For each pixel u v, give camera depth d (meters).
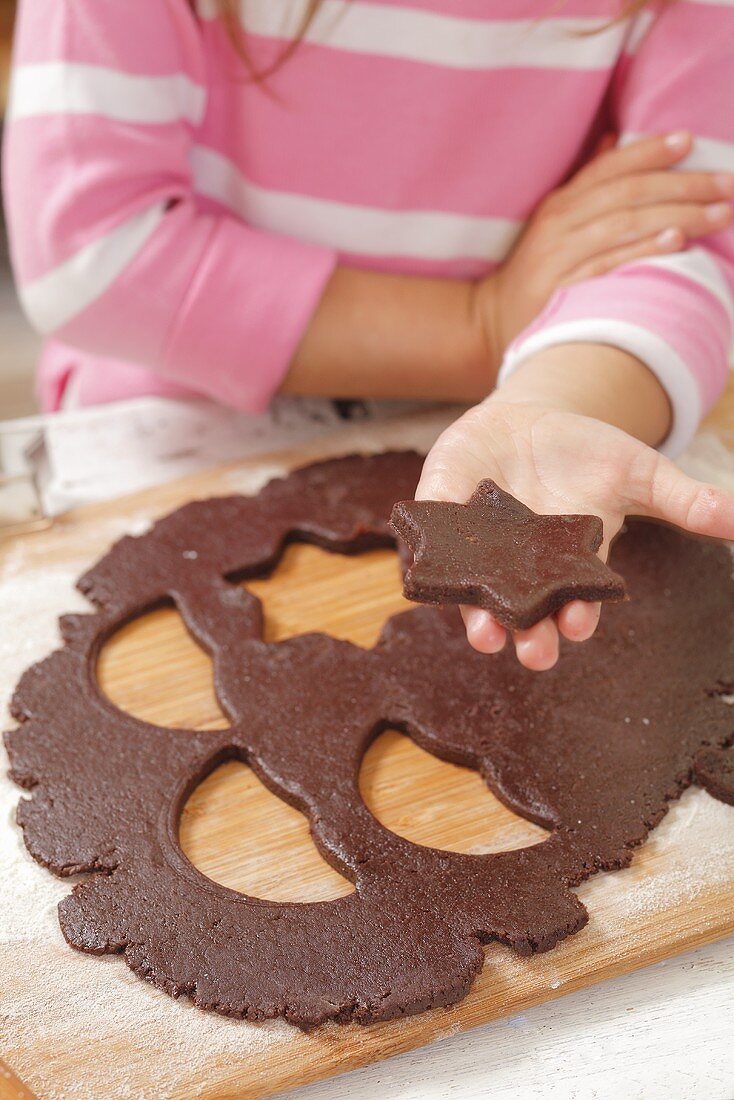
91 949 0.46
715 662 0.54
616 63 0.64
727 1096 0.43
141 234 0.62
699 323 0.59
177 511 0.61
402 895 0.47
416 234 0.67
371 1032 0.44
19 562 0.60
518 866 0.47
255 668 0.54
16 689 0.53
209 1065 0.43
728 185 0.62
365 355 0.65
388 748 0.52
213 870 0.49
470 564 0.44
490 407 0.50
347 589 0.59
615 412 0.55
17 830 0.49
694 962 0.46
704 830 0.49
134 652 0.56
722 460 0.64
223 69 0.64
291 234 0.68
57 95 0.60
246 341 0.63
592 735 0.51
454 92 0.63
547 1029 0.45
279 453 0.66
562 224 0.64
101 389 0.72
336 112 0.64
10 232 0.65
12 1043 0.44
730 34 0.61
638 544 0.59
